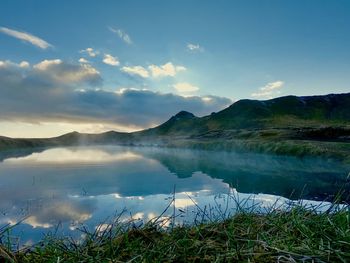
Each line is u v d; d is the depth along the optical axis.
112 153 71.88
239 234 3.37
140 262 2.81
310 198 15.05
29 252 3.05
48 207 13.84
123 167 34.62
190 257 2.88
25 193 17.67
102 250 3.11
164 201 14.65
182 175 26.62
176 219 7.92
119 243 3.20
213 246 3.05
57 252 3.04
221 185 20.48
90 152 78.12
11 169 32.72
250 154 52.47
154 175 26.95
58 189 19.16
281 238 3.12
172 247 3.08
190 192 17.55
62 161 44.66
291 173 26.31
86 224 10.23
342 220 3.39
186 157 51.41
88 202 15.04
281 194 16.39
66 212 12.77
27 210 13.16
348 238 2.87
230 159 44.38
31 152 77.75
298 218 3.56
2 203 14.70
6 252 2.69
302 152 42.09
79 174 27.98
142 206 13.60
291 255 2.64
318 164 32.44
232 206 11.94
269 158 42.91
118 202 14.81
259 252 2.79
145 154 64.88
